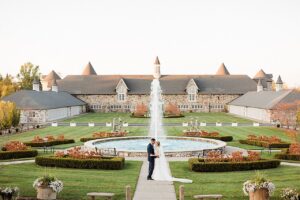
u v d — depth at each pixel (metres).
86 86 118.00
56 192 19.19
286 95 73.81
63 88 116.81
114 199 19.66
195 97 115.31
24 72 140.12
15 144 35.56
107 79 121.12
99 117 89.94
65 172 26.98
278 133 55.00
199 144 41.78
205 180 24.38
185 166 29.56
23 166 29.34
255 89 116.31
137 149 37.62
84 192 21.02
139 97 114.94
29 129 61.38
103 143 42.47
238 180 24.34
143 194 20.61
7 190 18.14
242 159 28.75
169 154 33.81
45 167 28.97
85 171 27.44
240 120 80.38
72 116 95.06
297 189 21.69
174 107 94.00
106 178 24.83
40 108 78.25
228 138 46.78
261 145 41.94
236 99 111.06
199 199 19.22
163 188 22.09
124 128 60.97
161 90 115.44
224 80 119.88
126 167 29.16
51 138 43.81
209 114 103.12
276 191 21.30
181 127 63.03
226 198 19.84
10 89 114.44
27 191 20.95
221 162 27.84
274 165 29.06
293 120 66.31
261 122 74.94
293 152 33.91
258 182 18.31
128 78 120.25
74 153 29.92
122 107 115.31
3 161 31.94
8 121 55.53
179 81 119.12
